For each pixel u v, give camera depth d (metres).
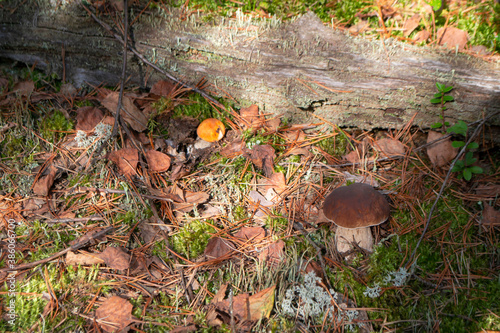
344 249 0.61
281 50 0.68
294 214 0.64
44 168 0.66
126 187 0.65
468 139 0.65
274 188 0.66
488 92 0.66
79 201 0.64
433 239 0.62
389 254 0.60
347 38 0.67
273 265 0.59
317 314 0.56
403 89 0.67
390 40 0.68
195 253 0.60
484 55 0.67
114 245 0.60
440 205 0.64
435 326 0.56
